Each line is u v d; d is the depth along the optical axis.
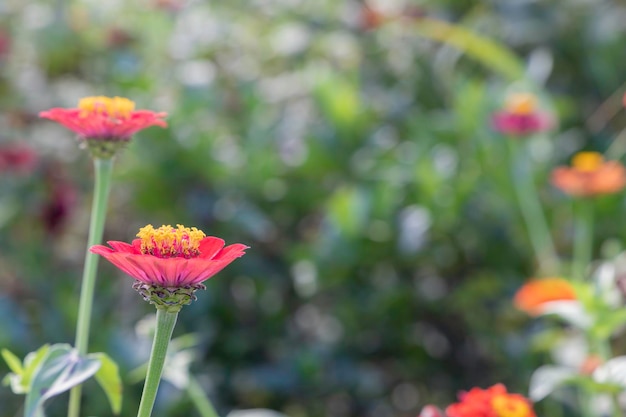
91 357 0.94
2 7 1.98
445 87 1.98
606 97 2.04
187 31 1.96
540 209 1.59
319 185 1.74
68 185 1.72
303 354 1.56
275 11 2.13
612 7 2.08
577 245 1.55
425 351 1.71
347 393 1.58
